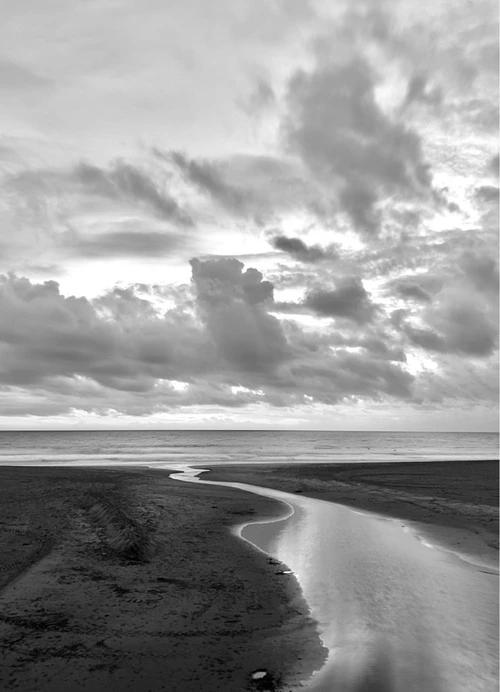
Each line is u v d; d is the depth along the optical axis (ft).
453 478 107.14
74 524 53.16
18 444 371.56
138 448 304.91
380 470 125.90
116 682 23.16
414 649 27.14
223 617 30.71
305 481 104.27
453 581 38.52
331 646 27.30
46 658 25.02
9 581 35.55
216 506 69.51
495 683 23.75
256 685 23.29
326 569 41.37
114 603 32.19
